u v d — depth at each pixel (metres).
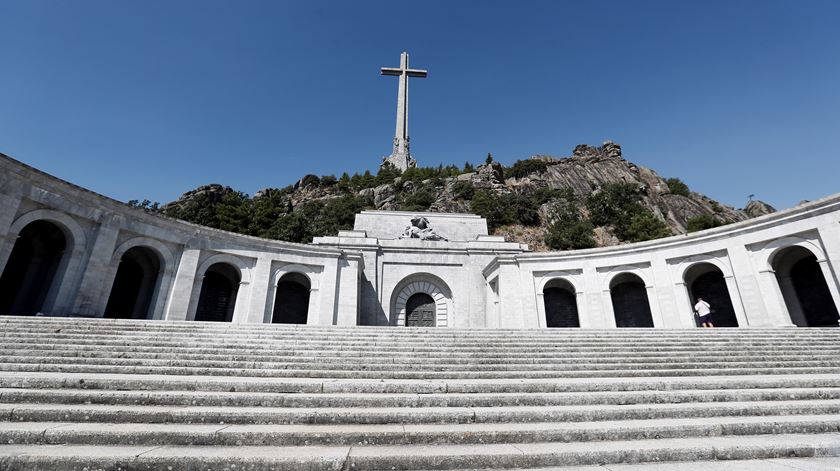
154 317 19.06
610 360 9.04
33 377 6.15
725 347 10.33
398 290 27.53
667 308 21.62
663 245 22.36
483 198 67.06
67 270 16.42
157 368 7.37
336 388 6.49
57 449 4.27
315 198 81.69
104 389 6.17
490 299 26.61
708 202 81.31
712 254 20.83
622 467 4.34
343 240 27.92
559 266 24.62
